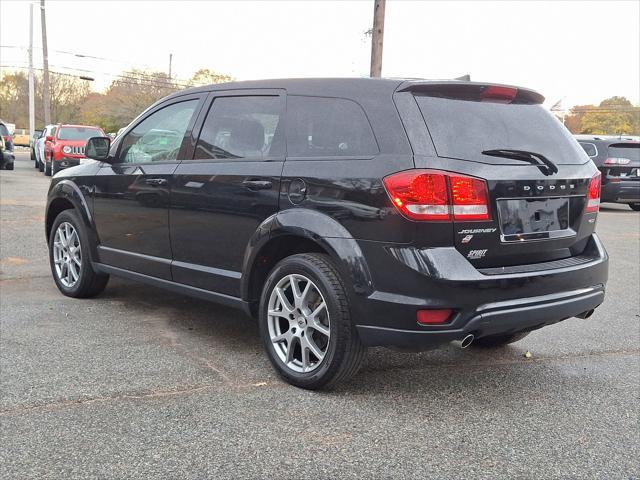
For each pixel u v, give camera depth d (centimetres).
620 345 493
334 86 393
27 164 2803
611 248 972
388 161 346
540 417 355
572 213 394
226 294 434
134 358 429
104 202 536
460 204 335
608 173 1498
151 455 300
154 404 356
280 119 414
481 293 337
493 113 380
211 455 301
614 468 300
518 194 356
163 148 494
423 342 338
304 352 382
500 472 294
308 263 372
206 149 456
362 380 403
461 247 339
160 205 478
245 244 416
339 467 294
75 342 459
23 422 329
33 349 441
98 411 345
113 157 543
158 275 490
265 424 335
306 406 360
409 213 333
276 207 394
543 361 453
